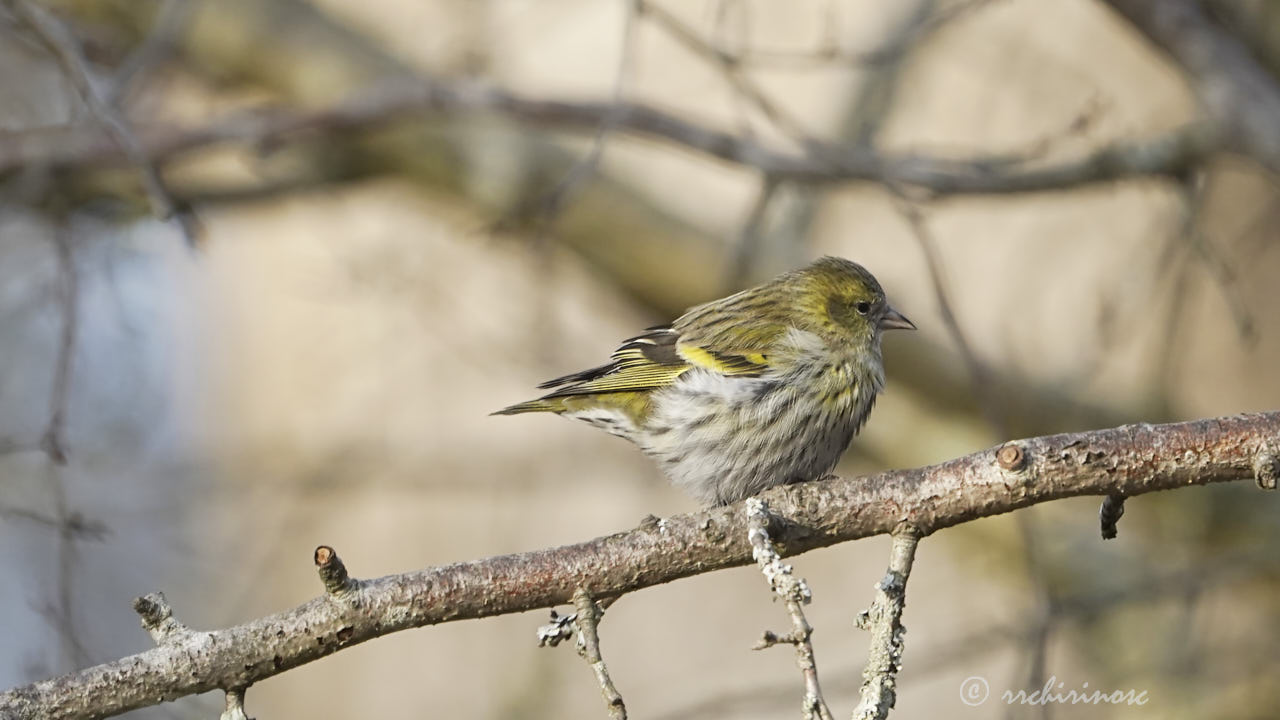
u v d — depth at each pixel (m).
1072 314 15.15
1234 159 12.02
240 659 5.97
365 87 15.20
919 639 15.04
